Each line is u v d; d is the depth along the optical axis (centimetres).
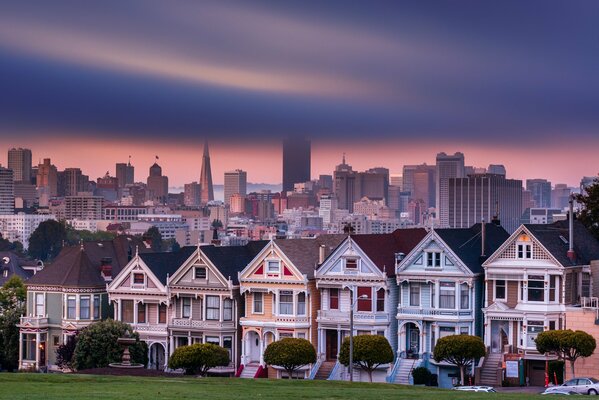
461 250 19788
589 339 17725
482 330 19700
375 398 12169
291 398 12044
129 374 17888
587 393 16000
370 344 18750
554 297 18875
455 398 12206
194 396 12012
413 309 19825
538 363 18862
